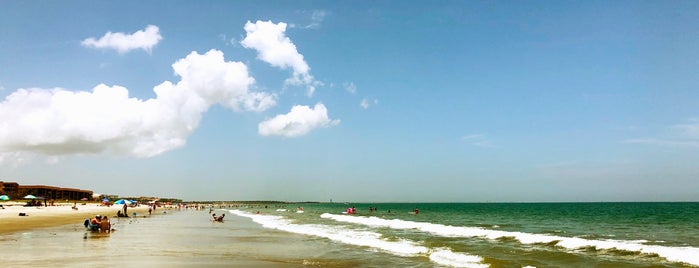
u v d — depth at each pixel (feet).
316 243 78.33
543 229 122.42
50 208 230.68
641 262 54.39
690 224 147.95
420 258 59.06
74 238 78.23
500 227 132.67
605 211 333.62
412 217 221.05
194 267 49.65
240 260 56.03
